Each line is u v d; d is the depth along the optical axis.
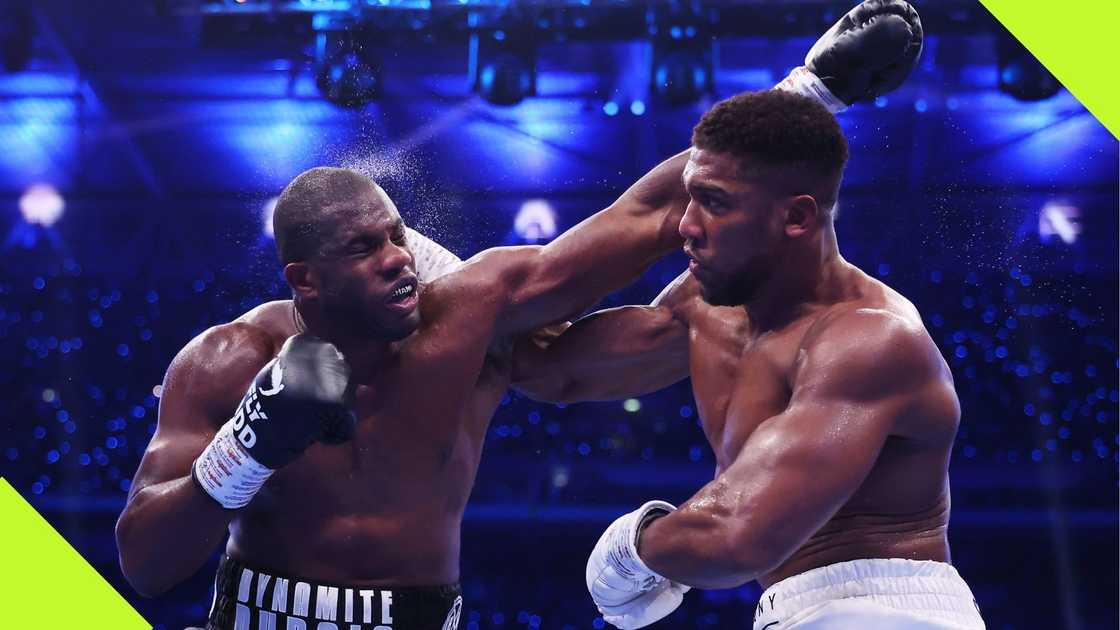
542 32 7.39
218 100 7.91
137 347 9.09
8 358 9.01
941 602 2.09
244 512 2.27
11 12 7.42
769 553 1.94
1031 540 7.94
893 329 2.05
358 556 2.22
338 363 2.04
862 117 7.68
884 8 2.39
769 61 7.50
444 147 7.98
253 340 2.27
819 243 2.14
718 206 2.08
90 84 7.83
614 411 8.48
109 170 8.49
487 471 8.27
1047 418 8.38
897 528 2.13
